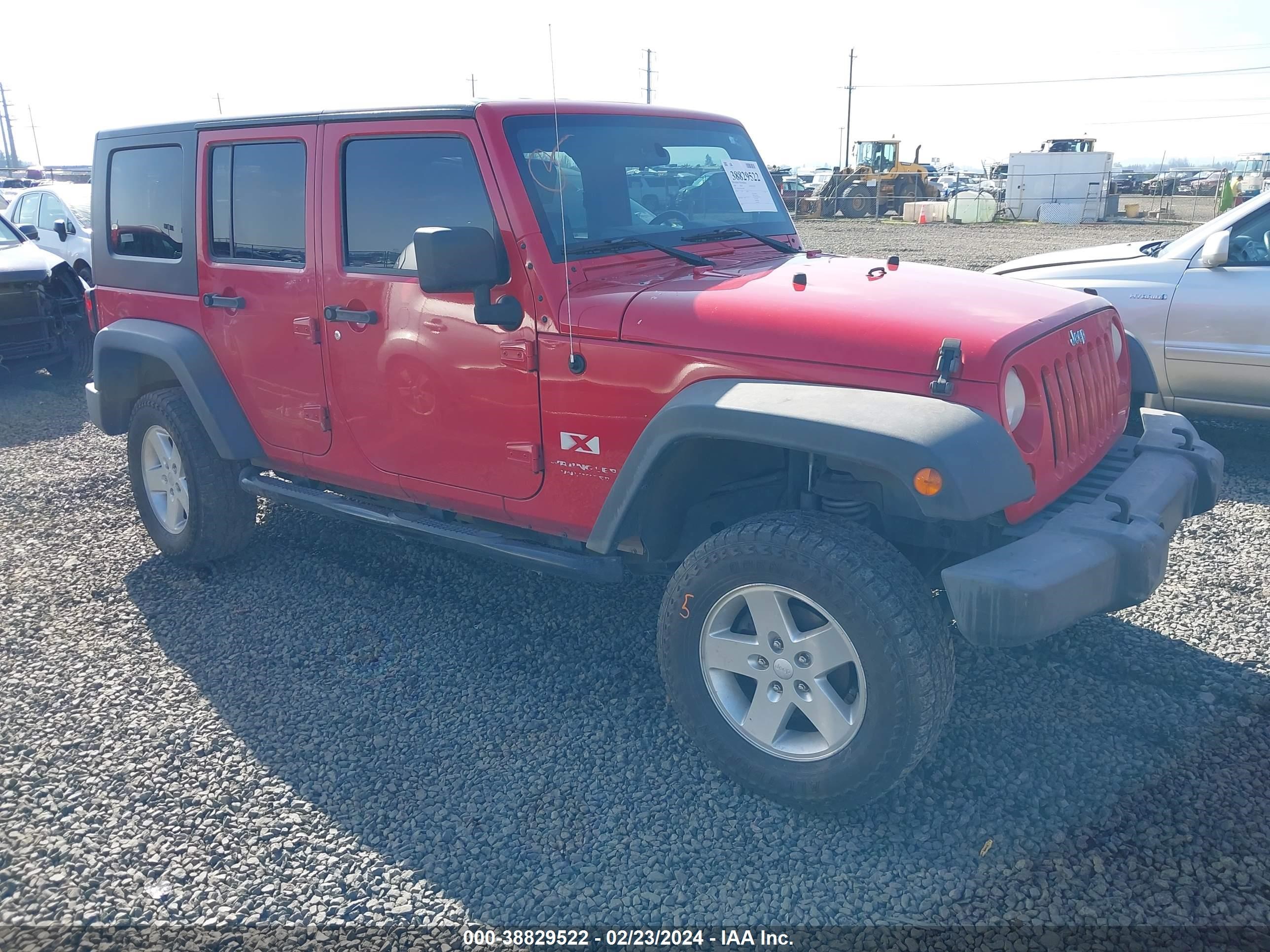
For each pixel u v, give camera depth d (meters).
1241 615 3.92
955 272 3.61
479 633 4.07
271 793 3.04
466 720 3.43
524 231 3.23
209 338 4.39
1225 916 2.41
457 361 3.46
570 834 2.82
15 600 4.49
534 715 3.45
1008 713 3.31
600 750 3.23
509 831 2.84
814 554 2.67
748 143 4.38
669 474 3.11
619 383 3.08
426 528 3.80
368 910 2.55
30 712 3.53
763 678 2.86
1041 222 33.91
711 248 3.77
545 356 3.23
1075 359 3.09
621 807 2.93
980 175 49.66
